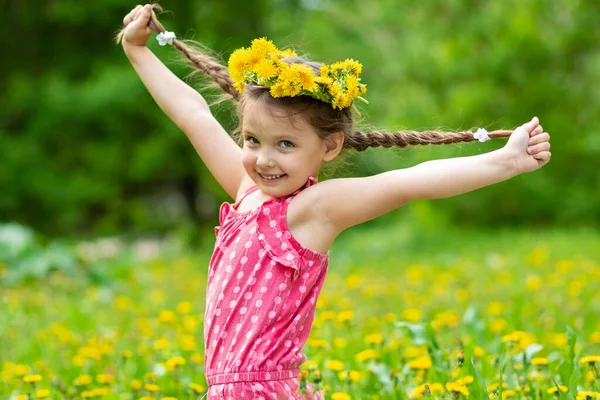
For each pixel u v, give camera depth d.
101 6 19.58
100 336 6.86
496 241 16.69
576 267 10.99
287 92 3.33
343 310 7.79
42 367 5.72
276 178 3.46
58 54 20.34
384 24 24.27
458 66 20.02
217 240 3.66
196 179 22.33
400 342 5.75
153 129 20.02
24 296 9.76
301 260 3.45
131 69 19.55
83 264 11.52
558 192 19.80
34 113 19.83
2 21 20.25
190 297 9.87
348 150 3.82
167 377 5.15
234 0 21.02
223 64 4.16
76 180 19.83
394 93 22.30
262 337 3.41
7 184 19.61
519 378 4.51
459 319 7.68
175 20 20.09
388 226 25.73
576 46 19.83
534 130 3.41
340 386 5.02
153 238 22.20
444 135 3.62
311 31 27.05
